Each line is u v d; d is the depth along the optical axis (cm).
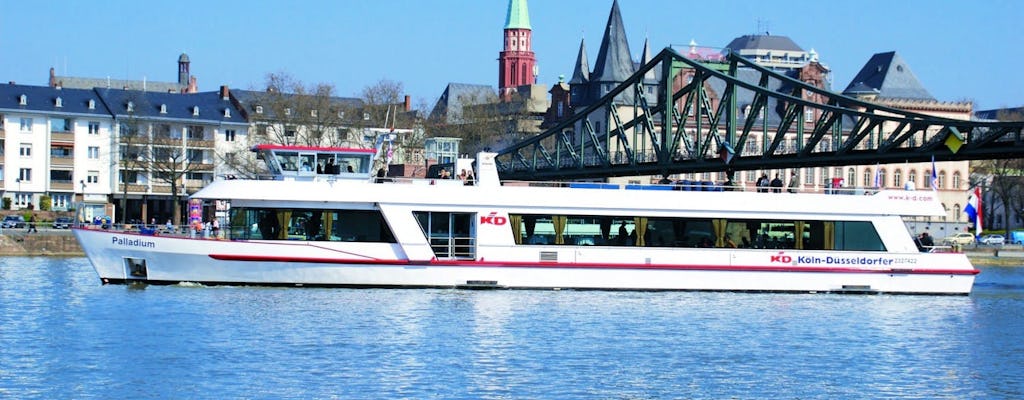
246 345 3988
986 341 4403
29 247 8925
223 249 5019
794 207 5384
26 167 12638
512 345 4097
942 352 4184
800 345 4256
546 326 4441
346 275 5062
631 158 10319
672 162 9750
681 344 4206
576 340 4209
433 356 3894
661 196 5275
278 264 5025
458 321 4478
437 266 5100
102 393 3356
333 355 3869
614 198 5241
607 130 10725
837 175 14450
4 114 12512
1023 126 6756
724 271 5316
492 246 5144
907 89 15925
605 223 5241
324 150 5275
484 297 4991
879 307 5159
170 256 5056
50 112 12669
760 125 15100
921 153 7350
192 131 13188
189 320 4381
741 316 4806
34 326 4303
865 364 3959
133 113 12762
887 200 5469
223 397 3328
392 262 5066
